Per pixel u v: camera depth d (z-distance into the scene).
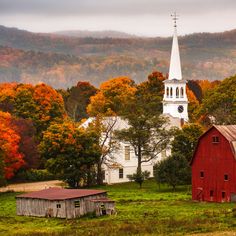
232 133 168.38
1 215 153.00
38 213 149.62
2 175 196.38
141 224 124.69
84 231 119.69
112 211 145.88
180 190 194.62
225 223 121.50
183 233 112.25
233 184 164.25
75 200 145.88
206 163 170.00
